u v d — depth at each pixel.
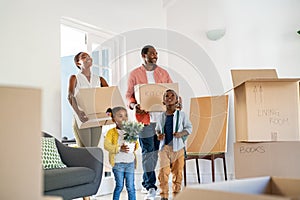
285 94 2.32
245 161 2.30
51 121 3.32
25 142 0.83
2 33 2.94
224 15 4.56
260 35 4.35
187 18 4.80
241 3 4.47
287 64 4.20
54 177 2.29
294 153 2.27
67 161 2.79
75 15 3.71
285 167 2.26
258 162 2.29
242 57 4.43
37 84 3.21
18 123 0.83
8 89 0.82
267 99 2.31
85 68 3.59
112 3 4.23
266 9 4.34
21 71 3.08
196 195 0.84
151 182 3.61
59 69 3.45
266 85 2.32
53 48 3.41
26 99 0.84
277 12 4.29
